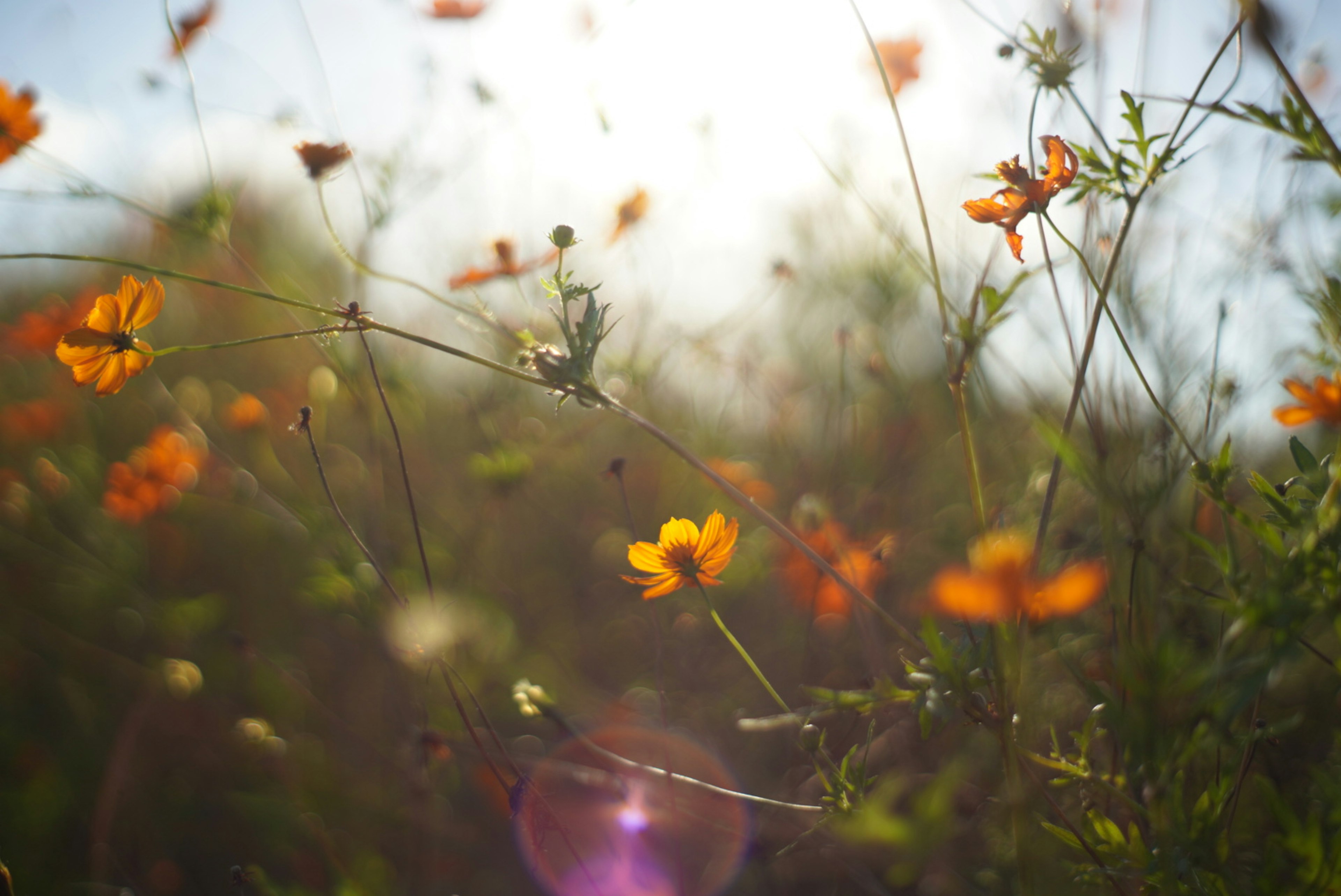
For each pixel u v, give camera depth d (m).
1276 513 0.48
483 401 0.86
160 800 0.71
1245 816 0.56
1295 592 0.45
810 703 0.69
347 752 0.74
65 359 0.55
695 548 0.55
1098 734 0.53
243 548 0.92
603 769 0.64
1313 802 0.55
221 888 0.68
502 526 0.89
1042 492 0.67
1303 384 0.47
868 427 0.96
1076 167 0.52
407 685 0.69
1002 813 0.59
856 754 0.53
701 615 0.82
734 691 0.76
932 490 0.88
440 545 0.82
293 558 0.86
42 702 0.78
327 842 0.65
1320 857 0.47
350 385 0.75
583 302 0.83
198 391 1.01
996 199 0.53
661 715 0.59
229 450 1.00
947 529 0.79
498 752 0.65
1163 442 0.57
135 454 0.81
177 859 0.69
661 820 0.63
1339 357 0.55
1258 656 0.44
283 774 0.71
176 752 0.74
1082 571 0.50
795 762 0.68
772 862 0.61
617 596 0.87
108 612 0.85
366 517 0.81
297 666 0.80
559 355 0.53
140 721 0.71
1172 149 0.52
